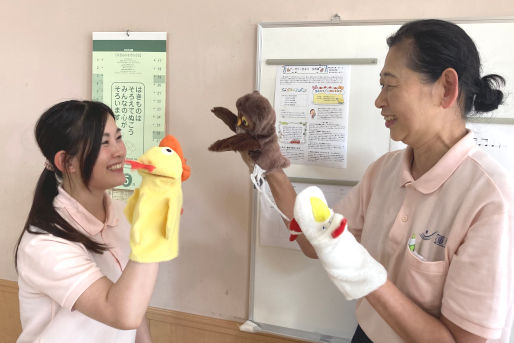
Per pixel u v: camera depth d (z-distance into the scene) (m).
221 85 1.25
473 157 0.74
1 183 1.52
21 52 1.43
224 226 1.31
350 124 1.15
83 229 0.89
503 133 1.03
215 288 1.35
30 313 0.87
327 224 0.65
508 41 1.01
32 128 1.46
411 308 0.70
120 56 1.32
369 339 0.93
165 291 1.41
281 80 1.18
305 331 1.27
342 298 1.22
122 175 0.90
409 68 0.73
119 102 1.34
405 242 0.80
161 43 1.28
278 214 1.23
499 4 1.01
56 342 0.83
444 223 0.74
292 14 1.16
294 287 1.26
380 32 1.09
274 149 0.95
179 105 1.30
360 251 0.67
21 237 0.87
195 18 1.25
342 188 1.18
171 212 0.67
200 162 1.30
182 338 1.41
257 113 0.89
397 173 0.89
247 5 1.19
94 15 1.34
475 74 0.73
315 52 1.15
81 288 0.75
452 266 0.69
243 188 1.27
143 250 0.68
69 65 1.39
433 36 0.71
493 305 0.65
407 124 0.76
